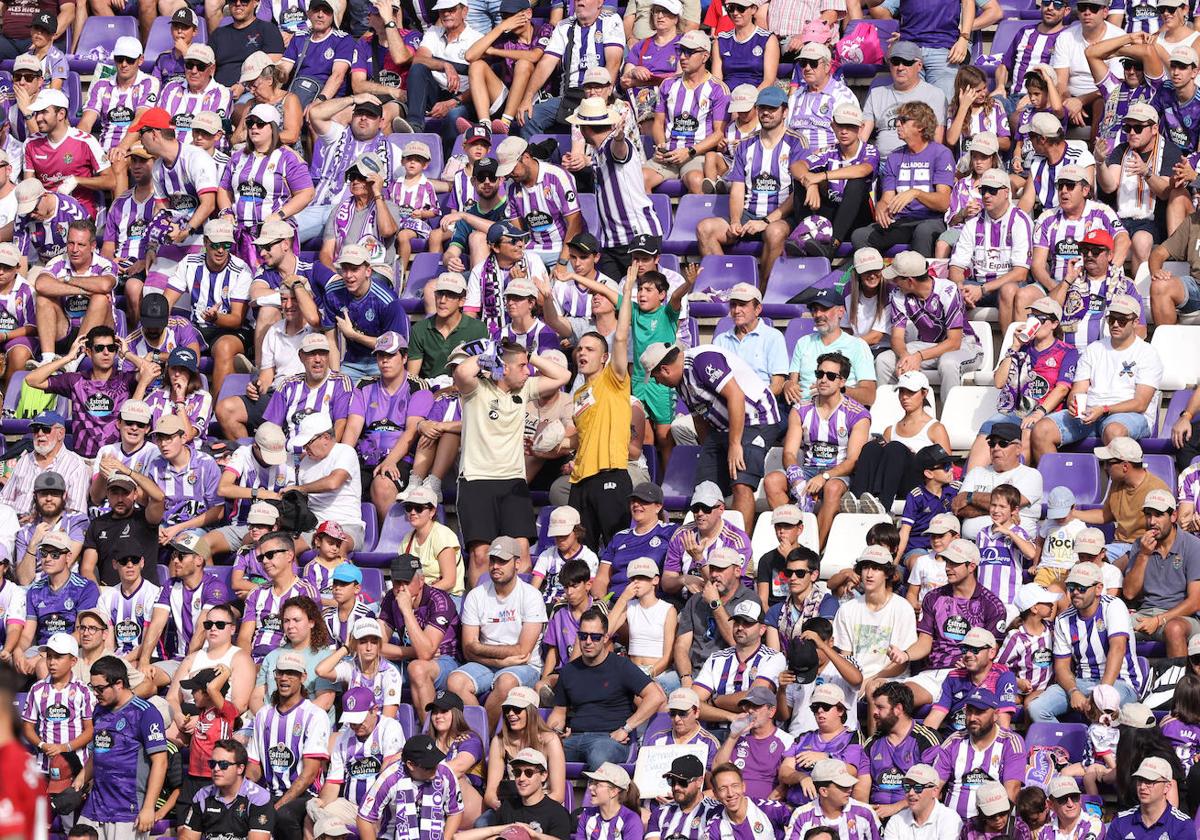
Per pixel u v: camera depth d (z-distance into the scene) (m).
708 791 40.16
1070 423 47.19
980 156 51.81
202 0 63.97
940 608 41.81
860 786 39.66
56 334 53.28
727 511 45.16
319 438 46.72
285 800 40.97
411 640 43.16
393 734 41.12
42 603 45.62
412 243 54.25
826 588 43.53
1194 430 46.62
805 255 52.75
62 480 47.81
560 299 50.41
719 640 42.81
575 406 46.62
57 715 43.19
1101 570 42.28
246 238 54.16
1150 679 42.00
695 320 51.22
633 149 52.50
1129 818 38.50
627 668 42.03
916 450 46.22
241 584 45.09
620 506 45.72
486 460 45.78
